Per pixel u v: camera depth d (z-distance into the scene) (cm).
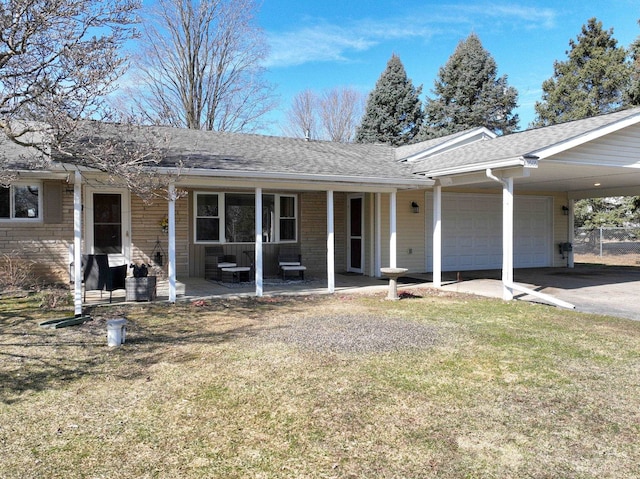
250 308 836
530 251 1631
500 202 1547
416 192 1393
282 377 467
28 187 1011
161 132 977
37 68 646
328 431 353
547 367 501
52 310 786
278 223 1323
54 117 606
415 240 1396
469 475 294
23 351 554
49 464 306
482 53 3134
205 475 293
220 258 1220
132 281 865
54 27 632
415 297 971
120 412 385
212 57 2545
